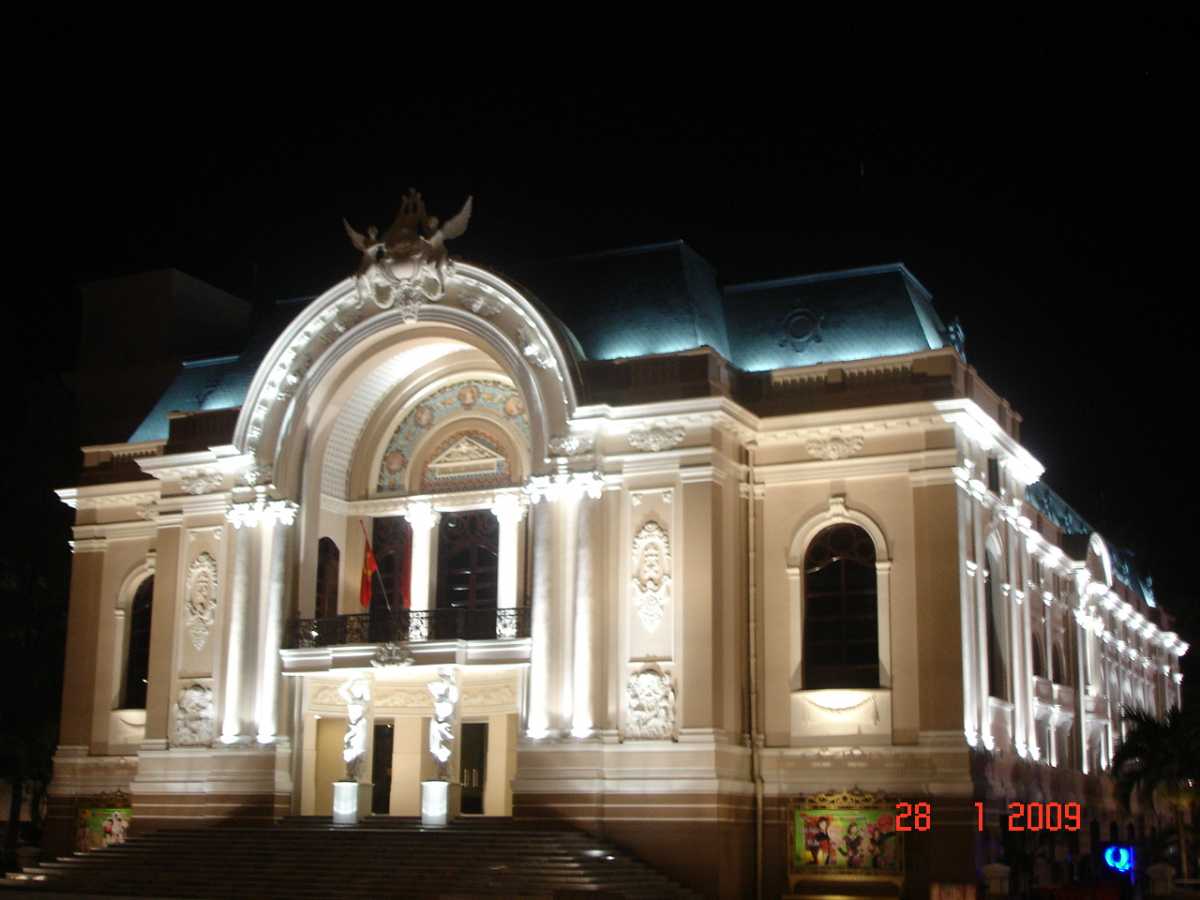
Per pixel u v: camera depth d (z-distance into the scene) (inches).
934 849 1504.7
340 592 1893.5
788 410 1657.2
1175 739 1937.7
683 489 1585.9
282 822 1708.9
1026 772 1717.5
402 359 1865.2
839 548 1624.0
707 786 1517.0
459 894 1409.9
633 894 1443.2
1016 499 1822.1
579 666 1584.6
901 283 1713.8
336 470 1907.0
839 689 1582.2
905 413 1592.0
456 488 1876.2
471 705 1792.6
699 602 1557.6
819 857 1553.9
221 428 1876.2
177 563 1854.1
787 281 1770.4
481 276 1706.4
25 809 2662.4
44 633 2397.9
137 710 1957.4
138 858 1656.0
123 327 2422.5
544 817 1568.7
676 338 1681.8
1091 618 2292.1
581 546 1608.0
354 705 1732.3
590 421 1619.1
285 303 2041.1
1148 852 2346.2
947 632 1544.0
